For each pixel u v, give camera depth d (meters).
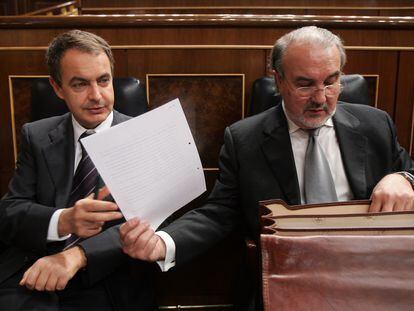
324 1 3.73
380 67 1.62
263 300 0.74
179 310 1.67
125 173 0.84
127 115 1.36
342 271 0.75
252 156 1.17
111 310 1.10
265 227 0.80
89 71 1.11
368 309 0.72
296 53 1.04
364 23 1.56
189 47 1.57
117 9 3.73
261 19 1.55
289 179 1.13
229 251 1.63
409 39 1.60
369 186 1.16
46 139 1.23
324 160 1.14
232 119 1.62
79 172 1.18
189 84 1.60
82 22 1.55
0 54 1.60
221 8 3.72
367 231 0.79
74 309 1.08
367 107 1.25
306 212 0.92
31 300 1.01
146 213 0.90
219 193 1.21
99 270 1.05
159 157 0.87
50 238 1.06
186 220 1.16
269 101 1.39
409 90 1.64
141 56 1.58
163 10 3.74
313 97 1.05
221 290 1.67
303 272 0.75
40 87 1.40
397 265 0.74
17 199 1.18
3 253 1.22
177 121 0.88
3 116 1.64
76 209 0.95
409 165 1.23
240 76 1.60
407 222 0.84
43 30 1.58
